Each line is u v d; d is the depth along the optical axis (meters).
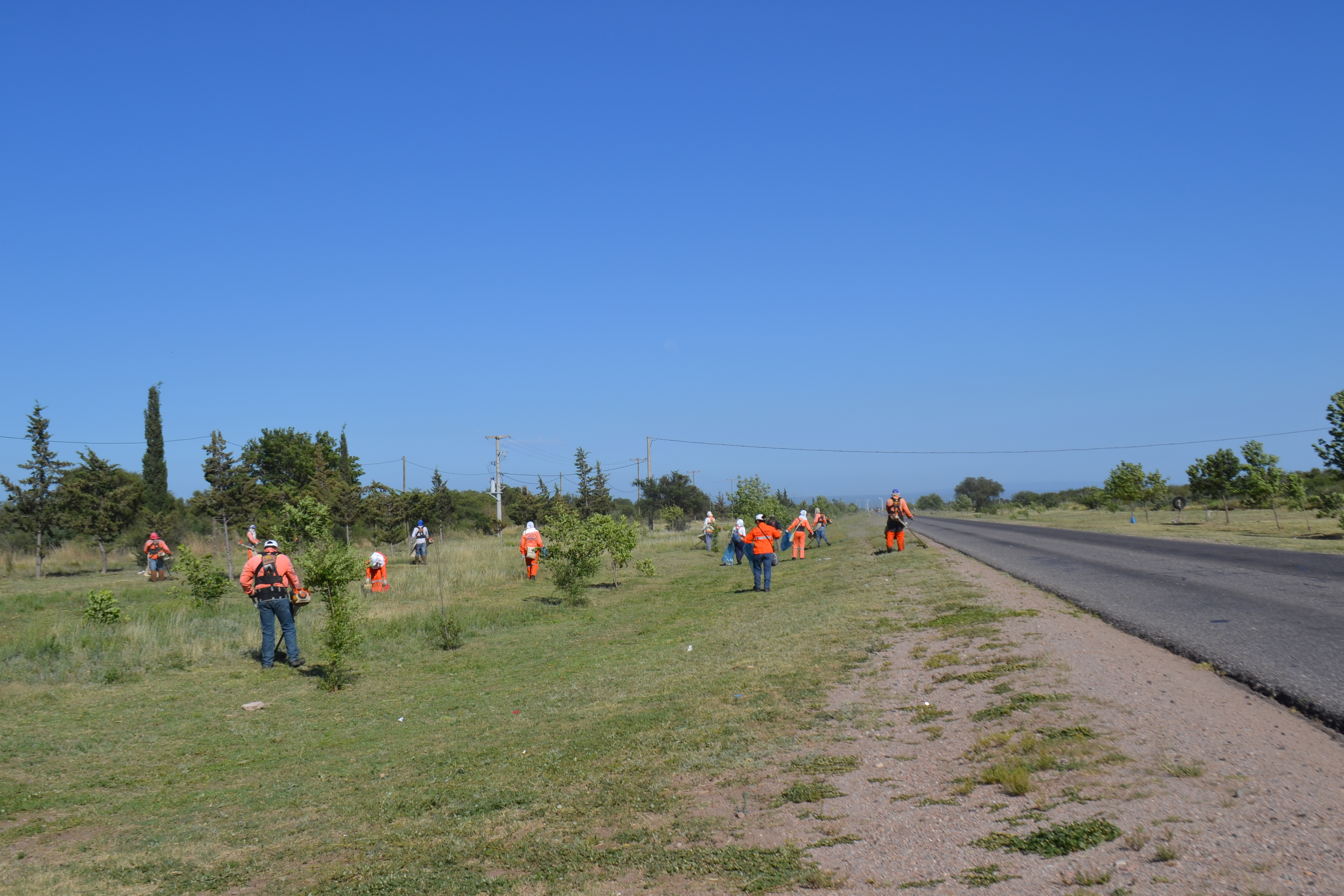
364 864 5.46
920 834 4.69
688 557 32.72
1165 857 3.81
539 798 6.43
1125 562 19.62
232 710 10.59
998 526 51.53
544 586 23.14
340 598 12.57
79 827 6.68
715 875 4.57
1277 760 4.97
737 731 7.50
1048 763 5.38
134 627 15.26
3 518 29.31
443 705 10.61
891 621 12.15
